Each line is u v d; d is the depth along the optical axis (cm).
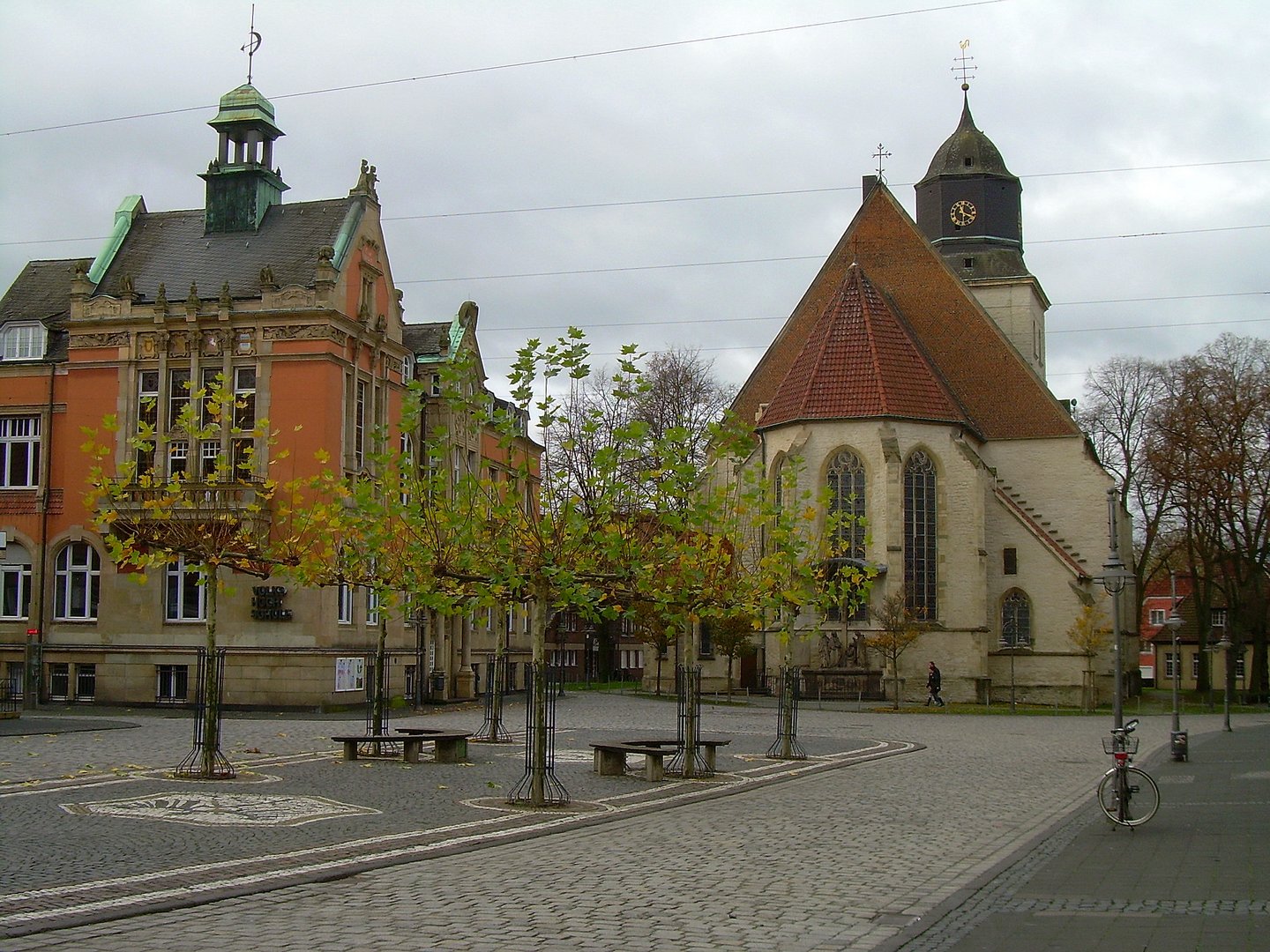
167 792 2198
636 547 2133
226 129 5359
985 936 1139
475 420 2111
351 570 2534
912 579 6512
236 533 2756
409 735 2797
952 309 7488
